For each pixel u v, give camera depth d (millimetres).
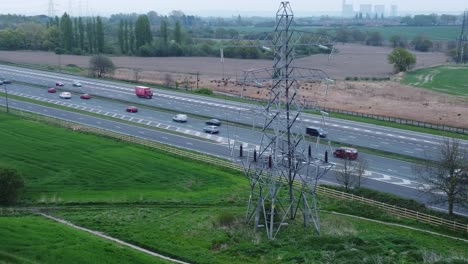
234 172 75875
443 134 101625
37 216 55594
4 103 122688
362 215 62000
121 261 43062
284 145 66625
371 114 121375
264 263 45094
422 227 58500
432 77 197125
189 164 78250
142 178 71250
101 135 93062
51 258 42594
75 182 68312
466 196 59750
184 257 46000
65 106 122438
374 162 83750
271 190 56688
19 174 61250
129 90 146375
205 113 117312
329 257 45656
